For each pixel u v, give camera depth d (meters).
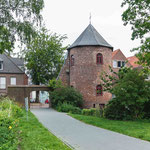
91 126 11.55
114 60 33.22
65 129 10.56
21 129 9.35
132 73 14.43
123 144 7.46
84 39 24.94
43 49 34.03
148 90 13.95
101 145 7.34
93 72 24.11
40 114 17.95
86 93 23.97
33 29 13.20
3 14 12.34
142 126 11.21
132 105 14.51
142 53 13.12
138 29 14.05
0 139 6.39
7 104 15.03
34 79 36.41
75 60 24.86
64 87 24.12
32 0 12.62
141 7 13.68
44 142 7.32
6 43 12.47
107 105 15.38
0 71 33.38
